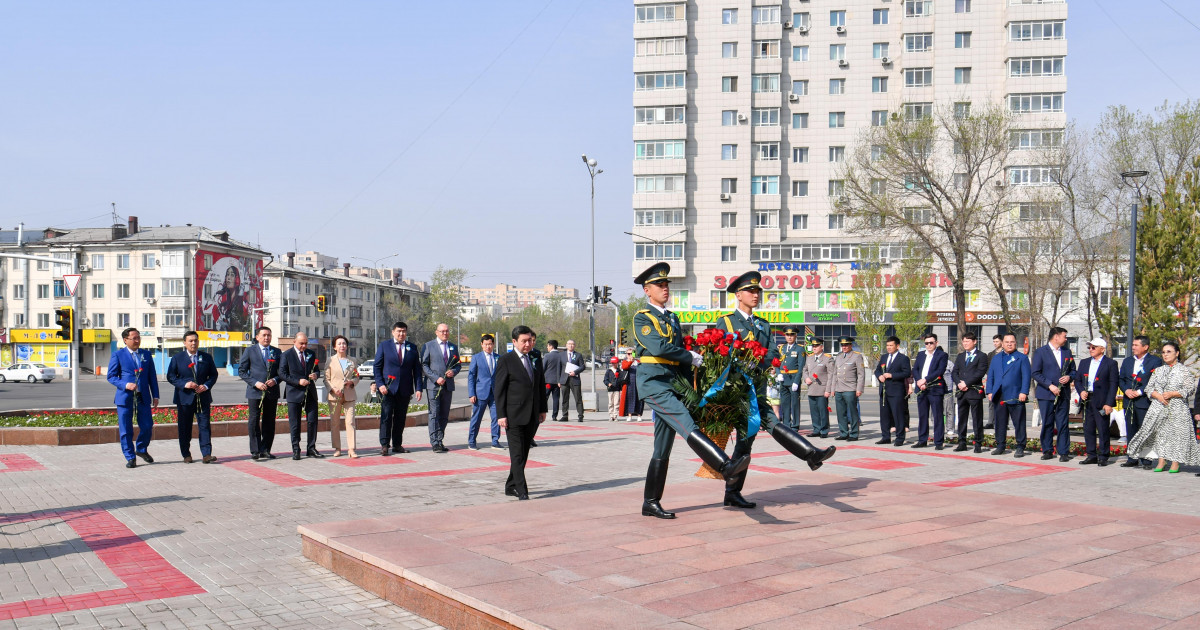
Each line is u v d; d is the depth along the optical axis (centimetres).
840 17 5731
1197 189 1947
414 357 1357
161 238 6944
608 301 3253
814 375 1667
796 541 585
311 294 8862
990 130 3675
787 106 5797
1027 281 3622
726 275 5791
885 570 505
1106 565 518
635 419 2138
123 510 850
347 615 506
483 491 963
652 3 5791
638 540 590
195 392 1219
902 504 736
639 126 5819
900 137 3744
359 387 4281
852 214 3950
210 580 589
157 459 1284
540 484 1016
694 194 5841
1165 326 1912
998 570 505
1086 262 3219
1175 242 1923
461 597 458
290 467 1183
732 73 5800
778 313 5675
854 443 1551
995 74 5453
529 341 901
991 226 3684
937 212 3866
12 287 7119
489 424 1944
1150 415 1138
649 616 415
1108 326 2056
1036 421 1872
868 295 4625
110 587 573
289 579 589
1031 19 5309
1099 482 1032
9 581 590
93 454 1348
